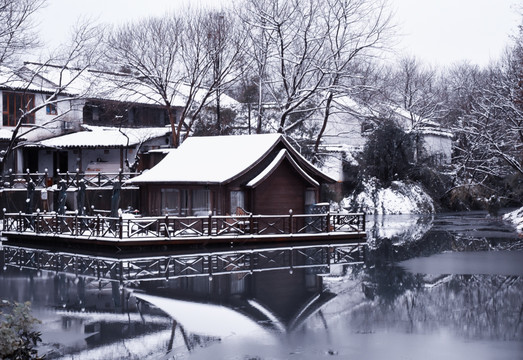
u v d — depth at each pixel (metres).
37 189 42.78
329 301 19.72
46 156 57.22
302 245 34.59
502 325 16.61
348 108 52.69
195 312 18.31
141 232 32.44
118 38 52.62
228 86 53.94
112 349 14.77
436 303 19.27
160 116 64.19
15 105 54.31
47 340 15.51
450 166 69.25
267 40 51.19
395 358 14.02
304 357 14.12
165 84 51.53
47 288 22.08
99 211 38.25
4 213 37.03
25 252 31.55
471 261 28.06
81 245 32.97
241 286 22.31
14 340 9.53
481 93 69.25
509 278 23.47
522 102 48.94
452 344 14.98
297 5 50.22
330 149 65.06
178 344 15.17
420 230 43.78
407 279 23.48
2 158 48.47
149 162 49.22
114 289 21.83
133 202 45.41
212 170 36.28
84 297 20.47
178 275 24.73
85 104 58.19
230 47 52.34
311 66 50.66
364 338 15.56
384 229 44.94
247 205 36.47
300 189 38.06
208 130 56.72
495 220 52.81
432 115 71.94
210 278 24.00
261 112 52.38
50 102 46.31
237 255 30.56
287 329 16.47
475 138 64.38
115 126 61.03
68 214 36.53
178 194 37.00
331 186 63.44
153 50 51.75
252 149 37.25
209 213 33.22
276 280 23.52
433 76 93.44
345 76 50.22
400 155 64.50
